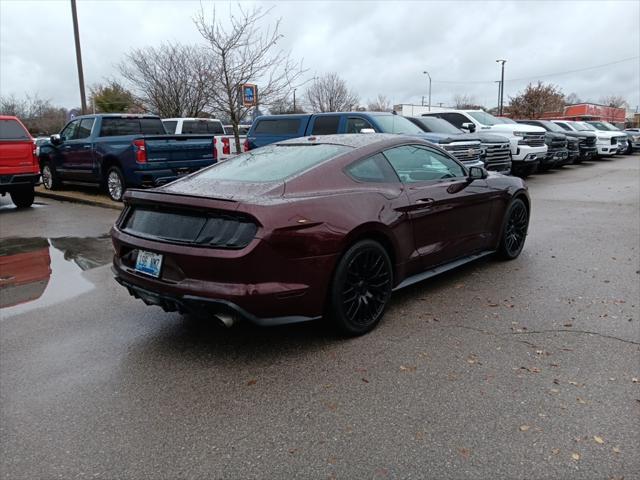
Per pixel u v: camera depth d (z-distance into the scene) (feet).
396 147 15.29
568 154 60.80
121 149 34.63
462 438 9.00
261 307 11.21
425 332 13.41
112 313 15.37
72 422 9.80
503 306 15.10
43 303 16.38
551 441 8.85
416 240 14.89
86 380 11.35
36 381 11.34
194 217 11.75
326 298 12.35
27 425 9.72
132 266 12.84
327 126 36.04
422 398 10.28
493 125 49.34
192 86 70.85
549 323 13.76
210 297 11.09
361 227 12.69
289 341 13.05
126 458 8.74
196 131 52.54
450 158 17.35
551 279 17.52
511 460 8.41
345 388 10.75
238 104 41.75
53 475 8.37
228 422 9.68
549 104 158.20
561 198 37.50
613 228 26.00
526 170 50.70
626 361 11.59
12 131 34.42
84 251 23.41
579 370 11.22
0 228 29.43
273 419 9.73
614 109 230.48
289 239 11.28
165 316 15.03
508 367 11.44
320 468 8.37
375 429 9.33
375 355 12.19
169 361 12.15
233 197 11.64
